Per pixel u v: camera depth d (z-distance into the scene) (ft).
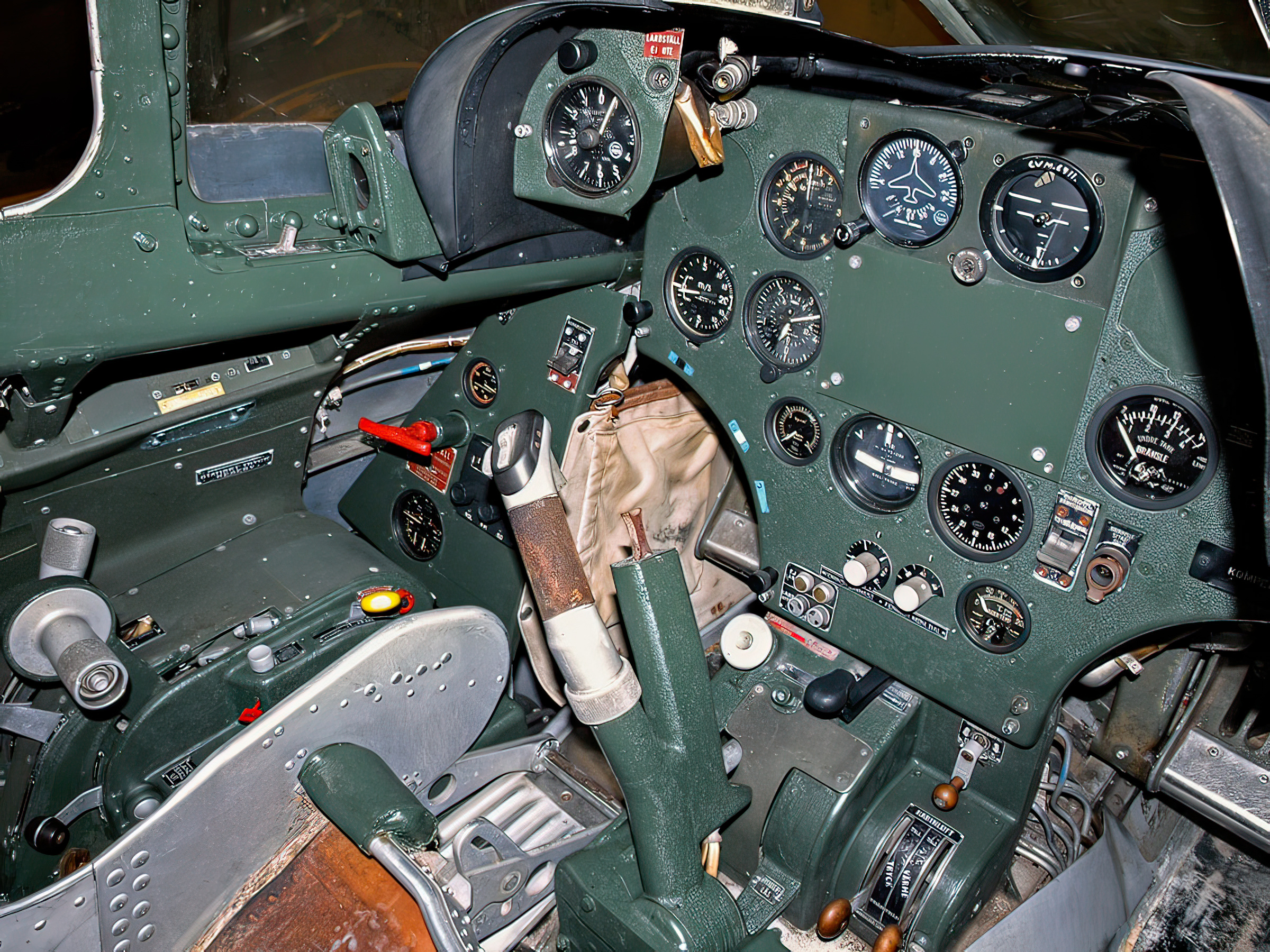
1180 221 1.99
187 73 2.18
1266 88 1.71
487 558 3.28
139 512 2.78
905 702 2.82
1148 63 1.77
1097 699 3.15
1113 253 2.10
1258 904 2.83
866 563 2.71
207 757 2.43
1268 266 1.37
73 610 2.26
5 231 1.90
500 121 2.38
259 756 2.17
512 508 1.99
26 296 1.97
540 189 2.46
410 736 2.47
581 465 3.13
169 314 2.16
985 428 2.41
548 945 2.65
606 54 2.27
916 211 2.38
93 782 2.46
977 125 2.20
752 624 2.96
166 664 2.48
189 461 2.81
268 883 2.25
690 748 2.16
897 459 2.65
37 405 2.22
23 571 2.60
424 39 2.95
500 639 2.56
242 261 2.25
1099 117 1.94
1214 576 2.17
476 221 2.46
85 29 2.09
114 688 2.14
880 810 2.81
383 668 2.33
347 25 2.69
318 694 2.23
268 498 3.10
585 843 2.65
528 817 2.72
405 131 2.32
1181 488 2.17
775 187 2.63
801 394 2.75
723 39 2.35
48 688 2.40
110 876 2.02
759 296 2.77
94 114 1.93
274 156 2.51
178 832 2.09
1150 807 3.10
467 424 3.32
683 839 2.14
